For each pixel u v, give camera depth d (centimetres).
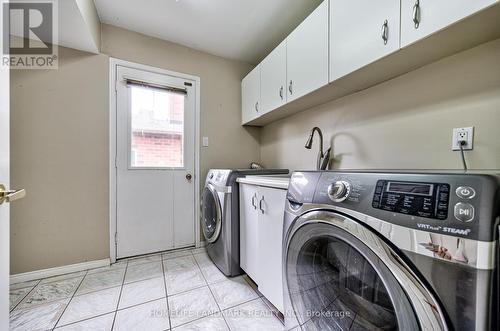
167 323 120
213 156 248
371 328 64
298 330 88
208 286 158
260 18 187
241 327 117
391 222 56
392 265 54
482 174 46
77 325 118
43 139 169
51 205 172
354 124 151
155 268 186
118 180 200
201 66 241
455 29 82
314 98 161
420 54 100
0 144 73
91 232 186
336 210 70
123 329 115
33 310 130
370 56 106
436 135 109
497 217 43
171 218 225
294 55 162
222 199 174
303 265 86
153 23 195
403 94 122
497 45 90
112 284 159
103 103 191
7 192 72
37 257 167
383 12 100
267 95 201
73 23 148
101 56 190
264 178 150
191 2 169
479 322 42
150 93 215
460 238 44
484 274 42
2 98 74
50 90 172
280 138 235
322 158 165
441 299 47
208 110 245
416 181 55
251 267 153
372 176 65
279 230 120
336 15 124
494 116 91
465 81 99
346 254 72
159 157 220
